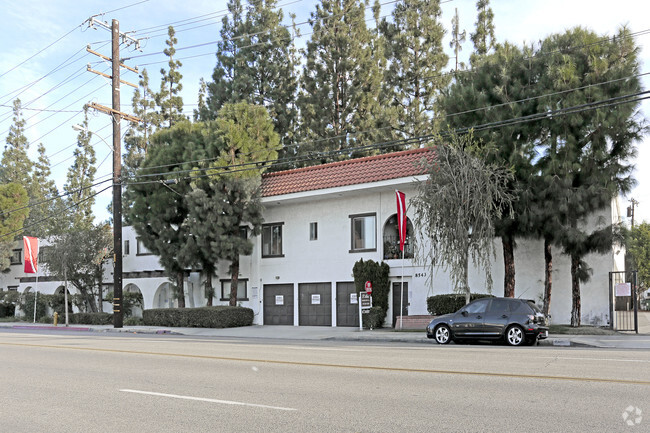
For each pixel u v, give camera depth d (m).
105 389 9.63
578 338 19.25
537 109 21.27
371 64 40.03
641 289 60.78
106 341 20.45
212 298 31.75
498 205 21.89
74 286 38.72
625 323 23.91
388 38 40.25
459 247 21.03
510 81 22.53
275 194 29.45
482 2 40.81
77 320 35.44
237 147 29.31
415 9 39.78
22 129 60.03
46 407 8.27
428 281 25.64
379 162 27.55
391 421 7.04
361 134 39.44
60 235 36.09
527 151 21.86
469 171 20.91
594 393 8.58
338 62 40.06
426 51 38.81
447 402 8.09
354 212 28.08
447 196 20.97
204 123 33.62
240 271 31.69
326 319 28.58
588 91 20.50
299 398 8.55
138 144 49.47
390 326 26.50
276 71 42.75
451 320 18.83
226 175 28.84
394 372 11.04
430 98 38.31
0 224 45.34
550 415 7.22
